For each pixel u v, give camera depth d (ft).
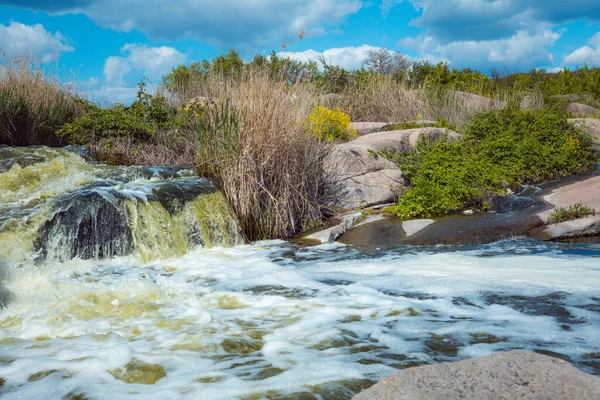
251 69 31.27
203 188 27.91
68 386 10.82
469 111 50.37
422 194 29.37
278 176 29.50
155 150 38.75
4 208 24.73
